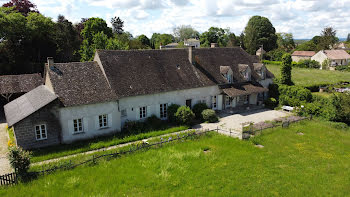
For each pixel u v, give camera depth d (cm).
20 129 2231
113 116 2708
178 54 3525
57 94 2420
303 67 8188
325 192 1631
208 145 2377
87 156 2080
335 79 5928
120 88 2772
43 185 1661
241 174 1839
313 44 11556
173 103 3206
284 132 2770
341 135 2712
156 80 3089
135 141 2547
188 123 2995
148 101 2981
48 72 2559
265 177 1805
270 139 2556
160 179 1753
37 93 2764
